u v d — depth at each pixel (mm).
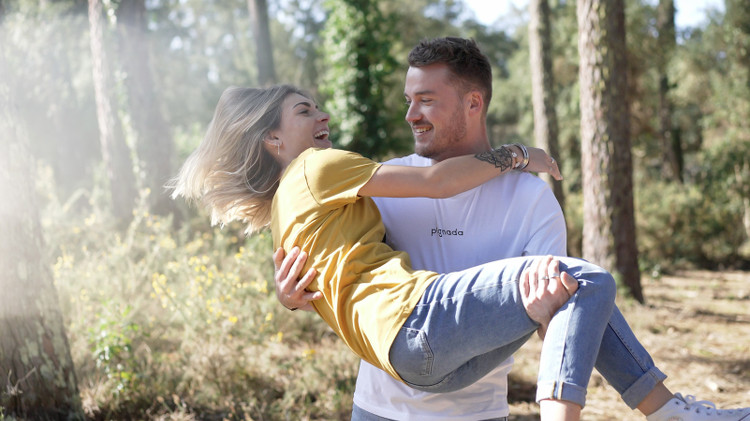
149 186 10742
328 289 2002
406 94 2158
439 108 2090
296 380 5031
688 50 21391
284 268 2080
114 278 6574
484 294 1823
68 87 16797
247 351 5484
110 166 10984
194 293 5789
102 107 11008
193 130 14820
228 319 5512
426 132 2143
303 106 2346
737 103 18734
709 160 18562
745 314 8969
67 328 5523
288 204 2105
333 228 2033
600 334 1725
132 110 10812
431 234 2160
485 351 1845
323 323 6340
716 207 15578
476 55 2111
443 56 2076
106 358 4730
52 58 15875
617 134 9148
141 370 4879
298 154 2320
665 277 13117
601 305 1739
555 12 21938
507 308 1802
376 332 1886
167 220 9305
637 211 15242
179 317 5832
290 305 2107
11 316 3939
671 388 5734
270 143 2322
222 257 7723
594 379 5867
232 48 35375
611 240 9164
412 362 1845
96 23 11062
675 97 22406
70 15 17109
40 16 15312
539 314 1767
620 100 9117
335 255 1999
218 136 2361
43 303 4102
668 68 21469
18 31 13648
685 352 6824
